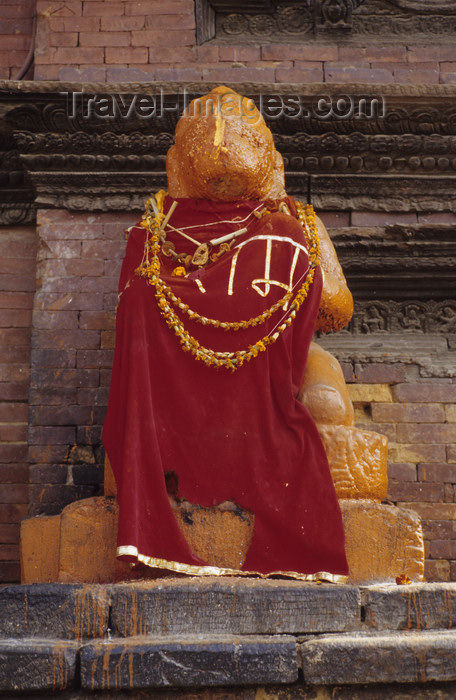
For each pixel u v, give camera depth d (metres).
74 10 6.20
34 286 5.94
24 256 6.00
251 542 4.10
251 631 3.56
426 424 5.65
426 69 6.20
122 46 6.16
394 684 3.40
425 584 3.82
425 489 5.54
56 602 3.54
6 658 3.31
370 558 4.15
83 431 5.46
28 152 5.86
